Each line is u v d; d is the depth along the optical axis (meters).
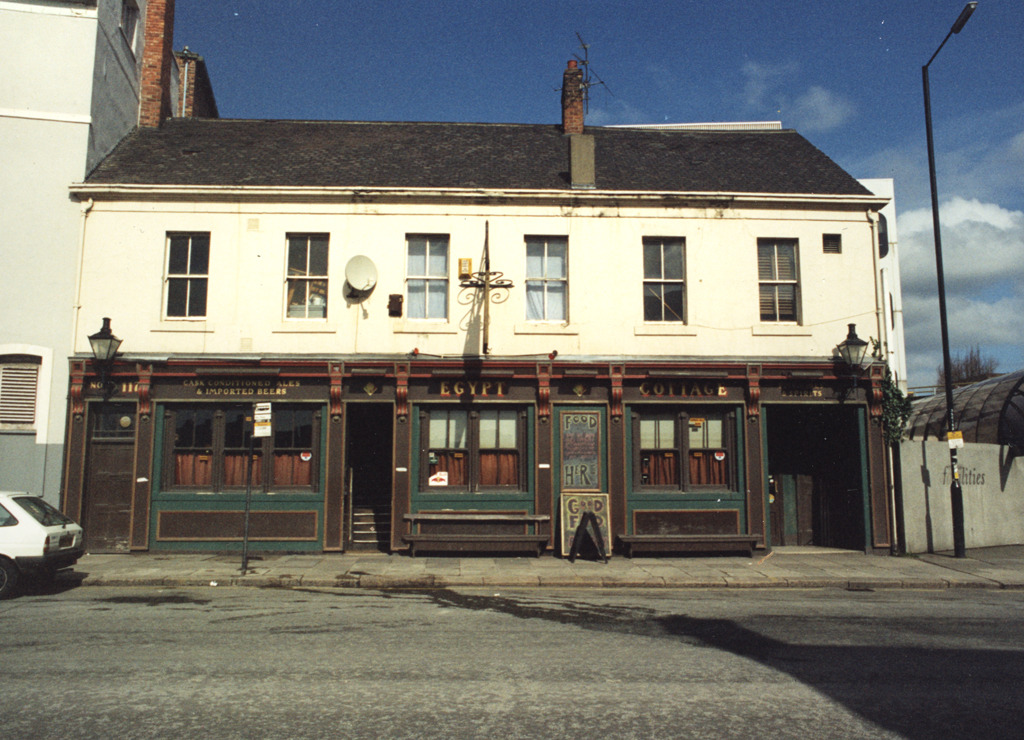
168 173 16.00
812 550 15.84
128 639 7.82
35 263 15.03
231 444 15.04
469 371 15.02
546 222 15.76
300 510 14.77
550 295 15.79
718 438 15.59
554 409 15.21
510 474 15.25
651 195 15.73
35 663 6.82
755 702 5.83
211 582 11.84
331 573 12.45
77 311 14.97
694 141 18.78
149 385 14.70
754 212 16.03
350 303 15.32
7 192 15.09
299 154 17.16
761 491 15.22
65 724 5.23
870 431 15.48
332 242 15.45
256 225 15.41
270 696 5.88
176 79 21.16
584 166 16.23
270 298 15.24
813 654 7.36
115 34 17.02
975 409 19.48
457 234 15.64
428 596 10.84
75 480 14.52
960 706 5.80
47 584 11.66
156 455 14.75
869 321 15.88
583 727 5.23
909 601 10.70
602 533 14.45
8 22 15.55
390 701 5.77
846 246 16.06
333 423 14.94
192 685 6.16
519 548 14.47
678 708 5.66
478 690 6.07
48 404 14.73
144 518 14.53
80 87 15.64
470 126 19.03
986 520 17.22
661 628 8.57
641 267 15.77
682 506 15.16
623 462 15.08
